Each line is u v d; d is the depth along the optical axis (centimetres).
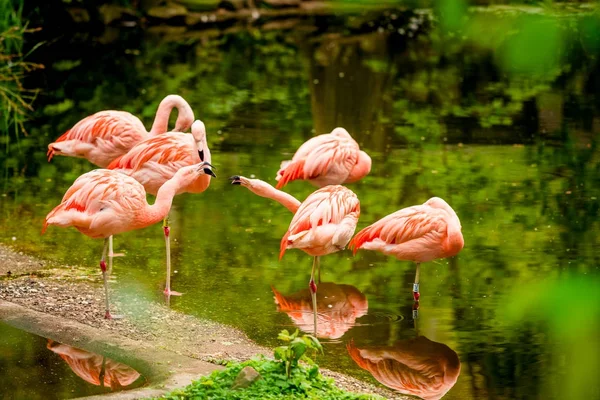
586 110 2028
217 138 1736
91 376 762
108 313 913
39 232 1201
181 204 1355
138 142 1207
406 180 1466
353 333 903
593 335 905
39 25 2958
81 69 2481
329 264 1120
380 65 2592
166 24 3234
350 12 3594
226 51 2808
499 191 1415
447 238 957
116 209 896
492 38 3109
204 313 944
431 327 921
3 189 1398
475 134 1802
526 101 2125
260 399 672
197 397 677
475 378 802
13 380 747
